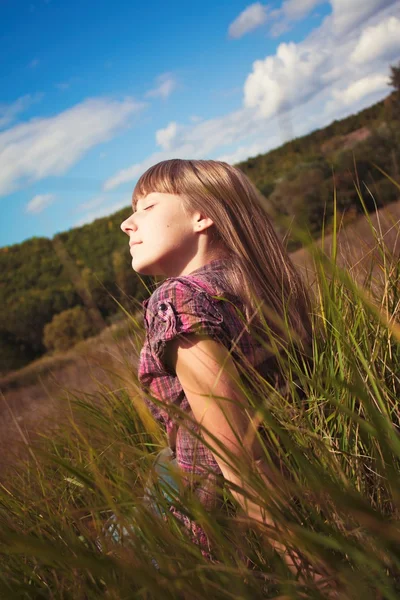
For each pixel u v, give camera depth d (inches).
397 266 50.3
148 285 69.6
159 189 49.7
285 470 36.8
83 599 30.9
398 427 37.2
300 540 25.3
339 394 38.0
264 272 47.4
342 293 47.3
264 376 42.9
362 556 23.3
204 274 44.2
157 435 49.3
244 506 31.4
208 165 50.3
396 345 45.4
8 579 34.2
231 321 41.7
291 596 23.4
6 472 61.5
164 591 24.1
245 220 48.3
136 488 34.6
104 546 30.4
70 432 65.7
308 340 45.6
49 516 38.1
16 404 141.7
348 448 36.5
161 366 40.9
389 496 30.4
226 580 26.3
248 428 35.3
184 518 39.9
